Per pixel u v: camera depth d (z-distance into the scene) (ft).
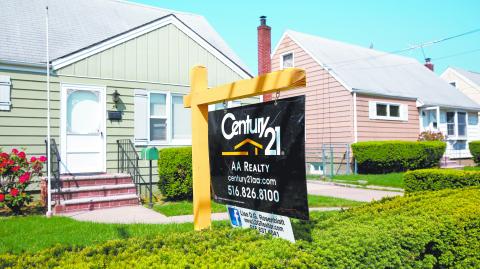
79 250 11.34
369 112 56.59
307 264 9.40
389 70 69.05
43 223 22.62
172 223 22.36
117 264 9.36
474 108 71.82
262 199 12.51
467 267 13.84
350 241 10.71
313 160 59.93
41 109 30.58
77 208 27.30
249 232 12.49
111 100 33.55
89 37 36.24
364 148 51.49
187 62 37.73
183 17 49.78
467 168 59.06
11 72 29.48
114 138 33.58
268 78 11.69
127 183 31.65
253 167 12.95
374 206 17.30
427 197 19.08
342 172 55.72
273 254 9.75
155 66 35.88
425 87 69.41
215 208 27.73
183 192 31.32
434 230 12.77
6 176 26.35
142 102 35.04
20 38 32.42
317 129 60.08
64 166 31.27
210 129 15.47
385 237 11.29
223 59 39.83
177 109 37.29
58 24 36.47
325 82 58.95
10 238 19.19
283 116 11.71
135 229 20.70
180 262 9.28
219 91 13.53
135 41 34.86
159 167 32.17
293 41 64.85
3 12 34.86
